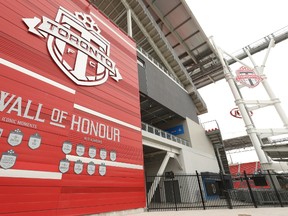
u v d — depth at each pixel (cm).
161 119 2194
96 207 675
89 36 1009
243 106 1922
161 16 2530
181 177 1639
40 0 811
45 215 525
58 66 749
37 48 702
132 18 2009
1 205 454
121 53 1259
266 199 1084
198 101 2666
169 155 1609
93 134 778
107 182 756
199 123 2528
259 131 1733
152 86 1714
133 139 1002
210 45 2841
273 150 1233
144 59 1803
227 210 923
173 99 2042
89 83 865
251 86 2038
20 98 577
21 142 538
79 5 1061
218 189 1908
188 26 2678
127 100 1095
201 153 2128
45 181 557
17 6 702
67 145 657
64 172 616
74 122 718
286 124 1731
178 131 2158
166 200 1620
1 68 566
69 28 897
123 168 861
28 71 634
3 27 625
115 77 1079
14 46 629
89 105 819
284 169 1440
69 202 598
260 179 1259
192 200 1528
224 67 2334
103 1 1878
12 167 500
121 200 787
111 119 910
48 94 666
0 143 495
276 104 1859
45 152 585
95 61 970
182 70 2456
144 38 2169
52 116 647
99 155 766
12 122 535
